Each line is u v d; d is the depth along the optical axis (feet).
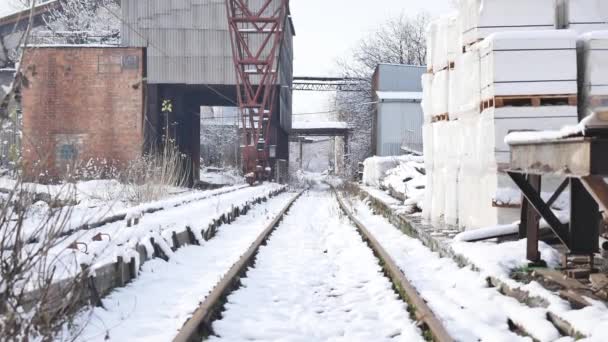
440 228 32.91
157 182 53.93
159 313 17.62
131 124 112.68
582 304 15.51
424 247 30.55
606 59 26.27
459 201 32.07
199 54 124.06
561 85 26.25
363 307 19.12
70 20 156.35
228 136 221.87
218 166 202.49
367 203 68.59
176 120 133.59
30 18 14.26
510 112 26.35
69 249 19.01
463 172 31.19
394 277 21.59
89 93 112.68
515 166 18.31
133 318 17.10
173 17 123.65
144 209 33.73
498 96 26.45
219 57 124.26
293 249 32.60
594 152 12.89
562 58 26.32
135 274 22.39
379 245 28.40
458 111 32.01
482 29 28.66
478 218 28.71
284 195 108.99
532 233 20.62
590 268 18.11
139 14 123.54
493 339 14.57
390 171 77.30
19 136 16.74
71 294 15.05
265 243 34.68
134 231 24.72
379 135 130.21
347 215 49.01
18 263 13.62
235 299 19.75
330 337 16.20
